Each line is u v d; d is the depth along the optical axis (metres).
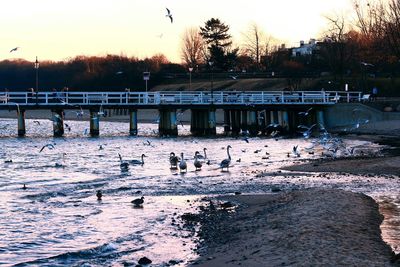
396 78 102.75
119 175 36.84
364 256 15.69
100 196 28.09
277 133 75.25
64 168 41.03
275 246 17.36
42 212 24.72
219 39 155.00
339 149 48.81
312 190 27.30
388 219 20.70
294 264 15.07
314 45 141.25
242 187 31.08
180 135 72.94
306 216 20.95
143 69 151.62
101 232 21.17
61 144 60.03
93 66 160.00
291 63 126.69
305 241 17.28
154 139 66.38
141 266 16.81
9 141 63.78
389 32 90.81
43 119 141.00
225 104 70.00
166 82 142.12
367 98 76.56
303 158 45.44
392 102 75.56
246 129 75.88
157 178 35.12
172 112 70.25
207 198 27.73
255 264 15.68
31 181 34.38
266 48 153.50
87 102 68.00
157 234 20.67
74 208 25.61
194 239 19.78
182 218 23.19
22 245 19.53
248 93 74.75
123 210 25.03
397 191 28.28
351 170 36.97
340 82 99.75
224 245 18.61
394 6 90.38
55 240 20.14
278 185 31.45
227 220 22.45
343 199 24.09
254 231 19.91
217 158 46.03
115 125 107.31
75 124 110.44
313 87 105.62
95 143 61.16
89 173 38.12
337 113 74.44
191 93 72.56
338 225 19.30
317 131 74.94
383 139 61.50
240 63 151.12
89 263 17.36
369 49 103.25
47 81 166.88
